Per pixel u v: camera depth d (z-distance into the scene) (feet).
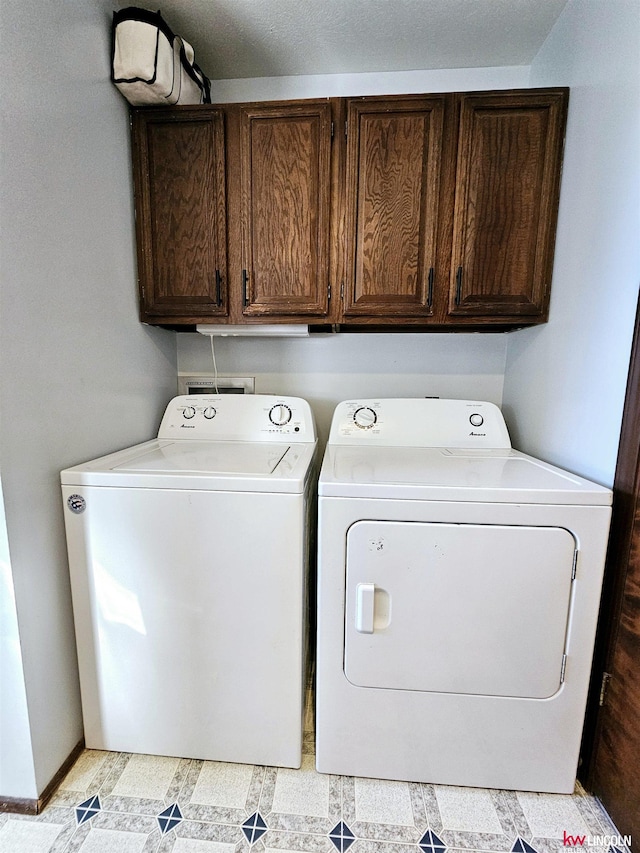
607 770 3.39
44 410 3.44
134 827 3.31
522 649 3.40
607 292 3.54
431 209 4.47
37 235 3.30
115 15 4.06
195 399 5.51
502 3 4.22
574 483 3.43
